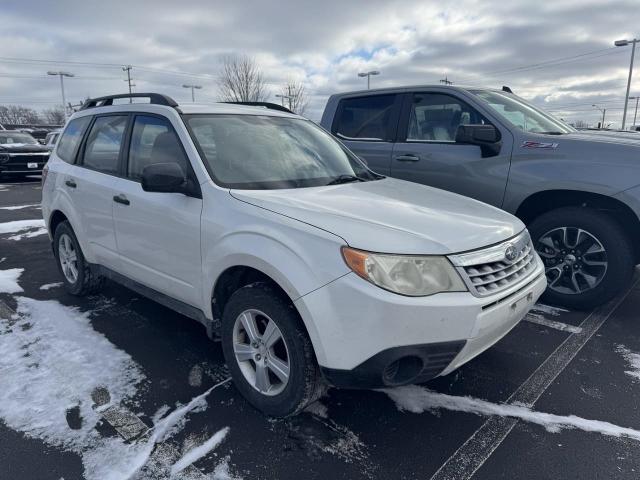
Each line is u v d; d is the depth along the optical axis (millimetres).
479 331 2324
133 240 3451
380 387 2312
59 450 2416
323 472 2291
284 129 3756
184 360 3342
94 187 3816
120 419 2670
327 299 2270
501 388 3025
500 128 4367
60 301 4414
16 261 5805
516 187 4203
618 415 2744
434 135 4852
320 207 2633
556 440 2527
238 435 2547
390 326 2178
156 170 2836
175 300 3283
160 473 2271
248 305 2654
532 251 3041
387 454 2416
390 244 2283
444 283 2283
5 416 2678
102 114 4121
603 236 3910
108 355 3389
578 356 3438
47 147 15883
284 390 2559
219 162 3068
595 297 4043
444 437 2551
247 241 2592
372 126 5363
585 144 3957
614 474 2283
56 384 3008
